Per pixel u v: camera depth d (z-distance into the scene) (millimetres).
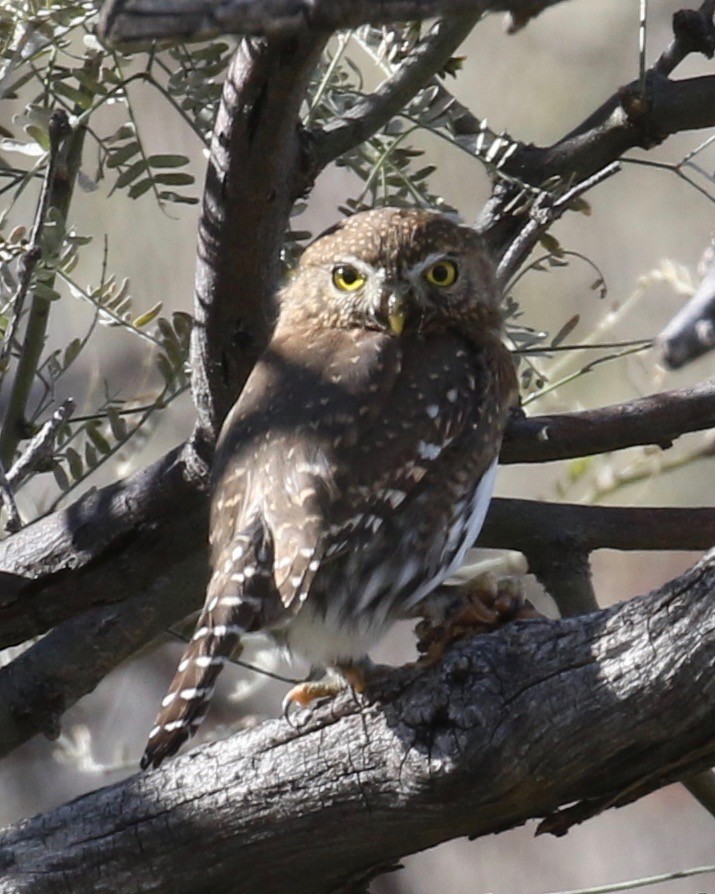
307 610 8422
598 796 7395
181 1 4629
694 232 18719
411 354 9305
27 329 10148
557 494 13391
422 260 9562
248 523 8289
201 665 7773
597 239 18750
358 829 7609
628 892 17422
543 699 7086
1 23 9188
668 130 10039
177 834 7863
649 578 19141
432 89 10039
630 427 9977
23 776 15680
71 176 9742
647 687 6914
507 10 4824
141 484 9219
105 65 9969
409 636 17062
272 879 7949
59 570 9352
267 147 7625
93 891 7934
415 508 8664
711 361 15984
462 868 17172
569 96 19047
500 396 9492
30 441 10227
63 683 9719
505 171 10289
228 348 8703
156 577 9523
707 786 10289
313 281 9766
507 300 10727
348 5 4648
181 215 15430
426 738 7273
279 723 7742
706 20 9922
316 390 8867
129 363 15023
